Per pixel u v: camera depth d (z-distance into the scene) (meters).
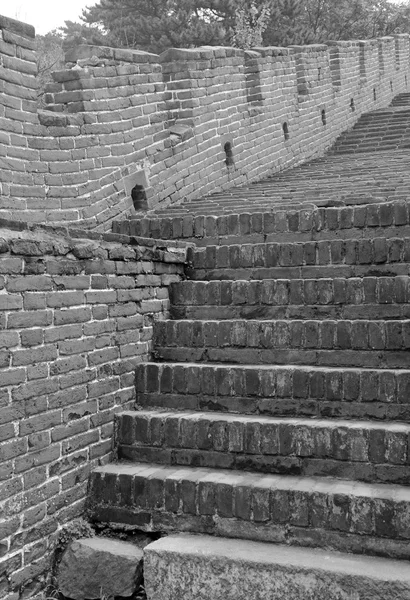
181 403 5.00
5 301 3.91
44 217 6.01
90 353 4.65
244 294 5.51
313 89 11.62
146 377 5.09
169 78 8.16
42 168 6.02
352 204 6.33
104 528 4.47
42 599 4.09
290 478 4.30
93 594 4.14
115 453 4.82
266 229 6.13
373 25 31.11
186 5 23.39
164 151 7.66
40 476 4.15
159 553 4.00
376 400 4.52
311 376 4.66
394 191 6.84
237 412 4.83
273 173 10.13
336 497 3.94
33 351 4.12
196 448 4.63
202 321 5.30
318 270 5.62
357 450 4.23
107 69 6.85
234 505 4.16
